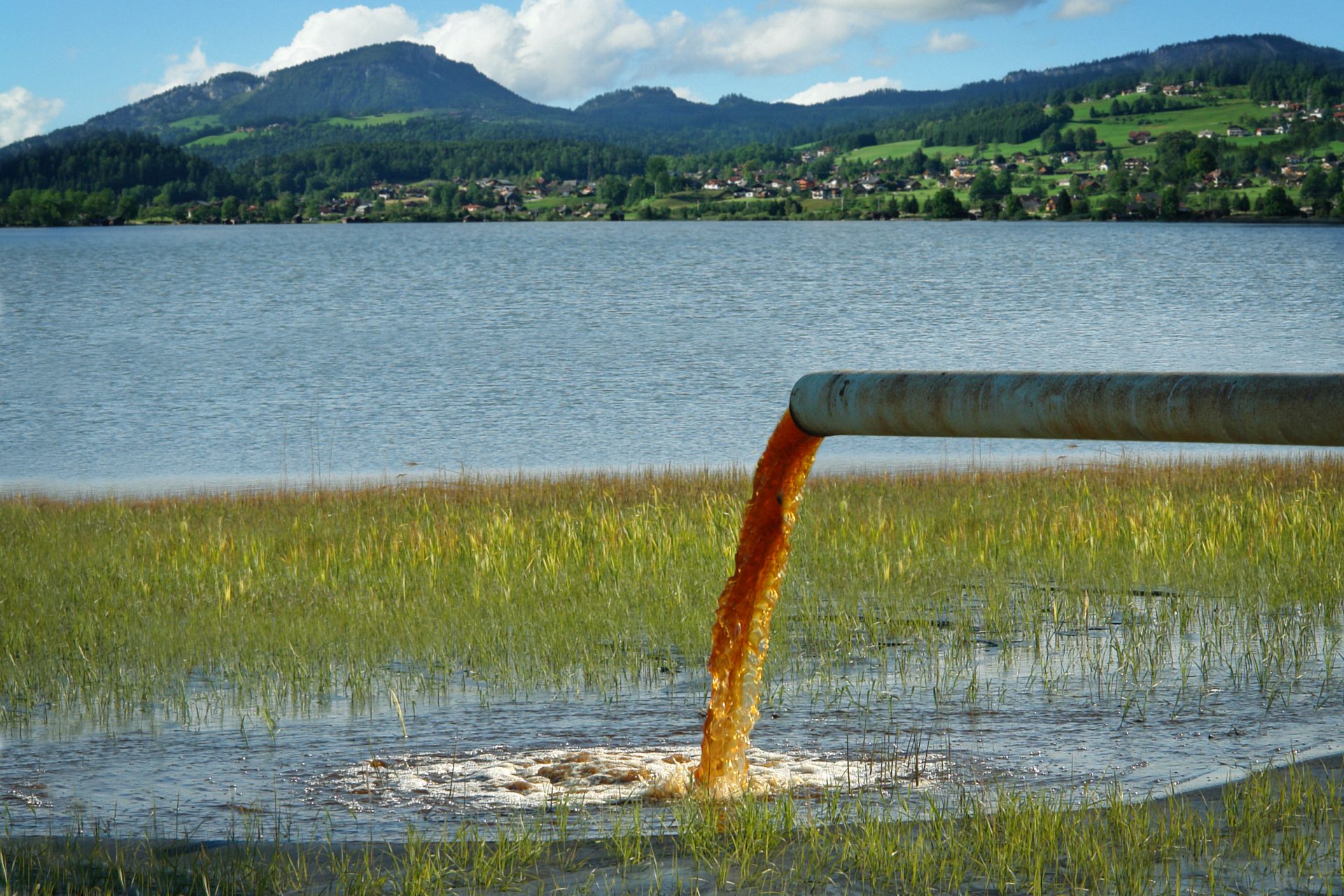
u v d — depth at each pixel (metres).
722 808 8.54
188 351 83.19
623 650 14.10
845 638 14.69
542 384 66.38
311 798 9.32
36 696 12.58
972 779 9.45
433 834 8.30
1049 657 13.67
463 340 89.94
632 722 11.43
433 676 13.20
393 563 19.16
